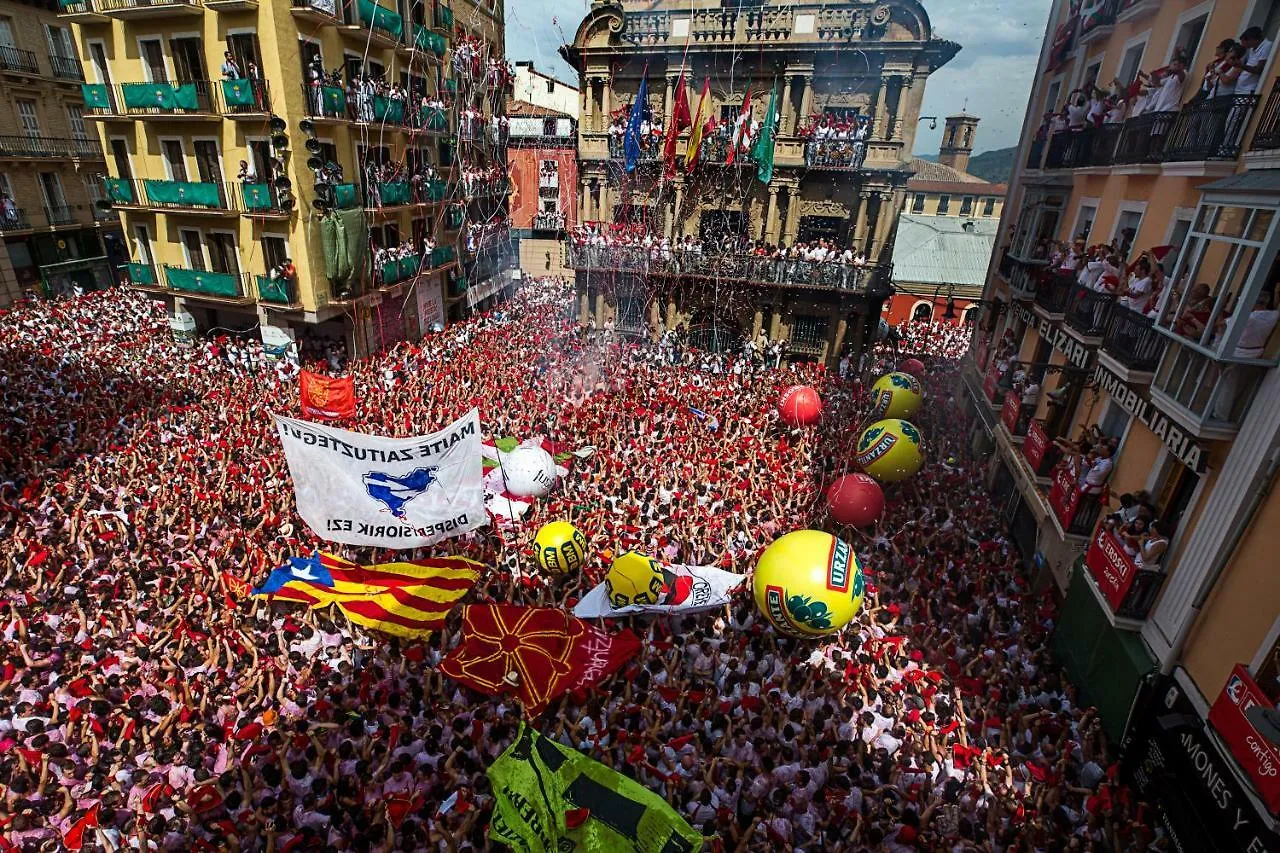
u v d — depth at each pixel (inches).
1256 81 437.7
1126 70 656.4
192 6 955.3
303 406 861.8
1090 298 601.3
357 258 1115.9
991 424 861.2
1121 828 422.3
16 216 1432.1
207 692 478.6
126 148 1129.4
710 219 1354.6
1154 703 456.8
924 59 1138.0
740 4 1203.2
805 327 1327.5
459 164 1412.4
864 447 813.9
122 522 652.1
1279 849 347.3
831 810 415.2
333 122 1048.8
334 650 536.1
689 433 919.7
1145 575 476.7
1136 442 536.1
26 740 439.5
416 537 623.2
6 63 1378.0
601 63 1299.2
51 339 1176.2
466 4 1465.3
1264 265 371.9
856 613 581.3
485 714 494.9
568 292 1760.6
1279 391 379.6
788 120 1254.3
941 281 1657.2
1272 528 382.6
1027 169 883.4
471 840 404.2
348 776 424.5
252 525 673.6
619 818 396.2
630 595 587.8
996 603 617.6
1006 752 470.3
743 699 497.7
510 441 864.3
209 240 1147.9
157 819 393.1
